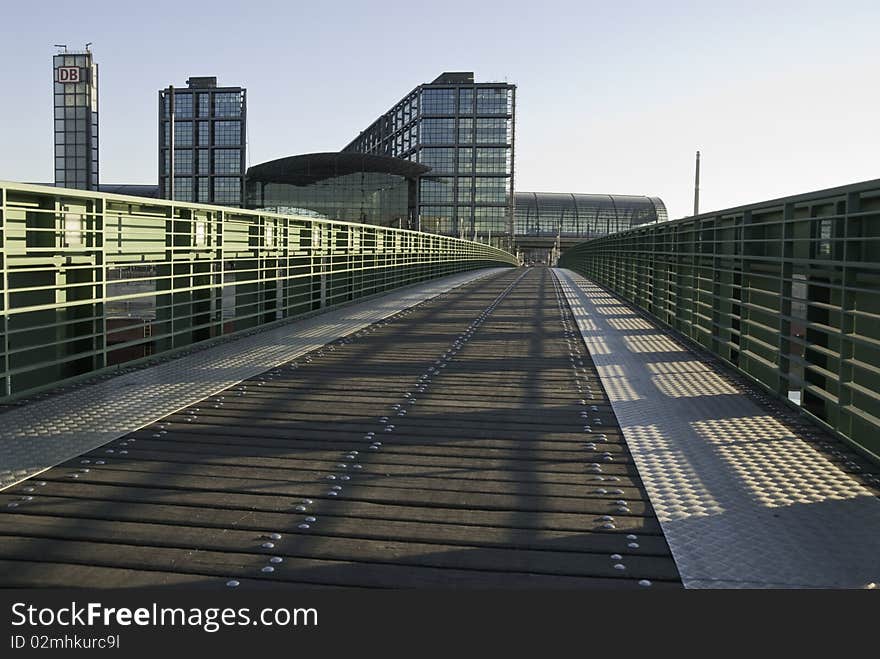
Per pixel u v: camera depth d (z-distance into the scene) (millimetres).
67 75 70688
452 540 3848
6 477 4703
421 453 5379
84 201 7965
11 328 7051
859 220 5598
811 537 3898
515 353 10211
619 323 14195
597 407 6898
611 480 4812
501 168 113625
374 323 13906
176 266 10023
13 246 7016
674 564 3596
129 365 8695
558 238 127688
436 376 8430
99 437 5656
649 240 15641
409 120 119688
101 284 8000
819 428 6094
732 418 6438
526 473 4949
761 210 7848
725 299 9141
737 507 4328
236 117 113250
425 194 114125
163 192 115125
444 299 20344
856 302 5660
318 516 4160
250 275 12367
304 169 87812
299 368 8891
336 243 17125
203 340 10711
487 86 113312
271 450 5410
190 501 4355
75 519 4066
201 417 6383
